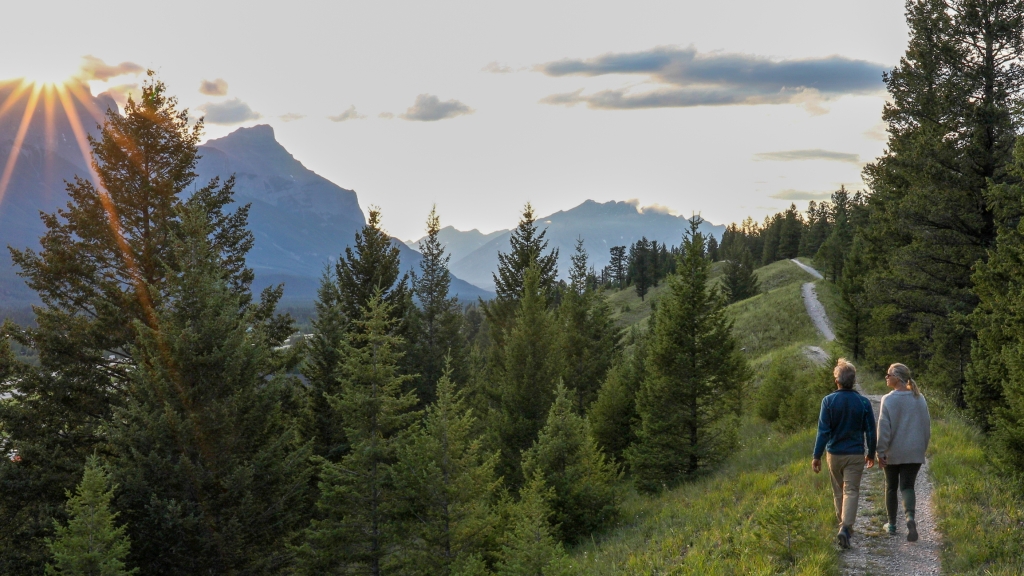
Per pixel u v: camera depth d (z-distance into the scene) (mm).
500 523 15203
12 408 16891
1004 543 7305
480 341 76062
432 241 36531
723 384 18172
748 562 8086
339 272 27641
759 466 15172
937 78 25234
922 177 22875
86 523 11484
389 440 15570
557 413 16844
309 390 22516
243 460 14516
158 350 14070
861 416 7945
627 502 18094
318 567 15180
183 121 21438
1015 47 22234
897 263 23984
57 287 18906
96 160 19656
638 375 28141
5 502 15297
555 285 37688
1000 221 17359
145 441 13453
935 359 24203
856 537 8320
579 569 10719
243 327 14938
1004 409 9586
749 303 69938
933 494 9500
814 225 114750
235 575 14086
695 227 18109
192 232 15680
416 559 14320
